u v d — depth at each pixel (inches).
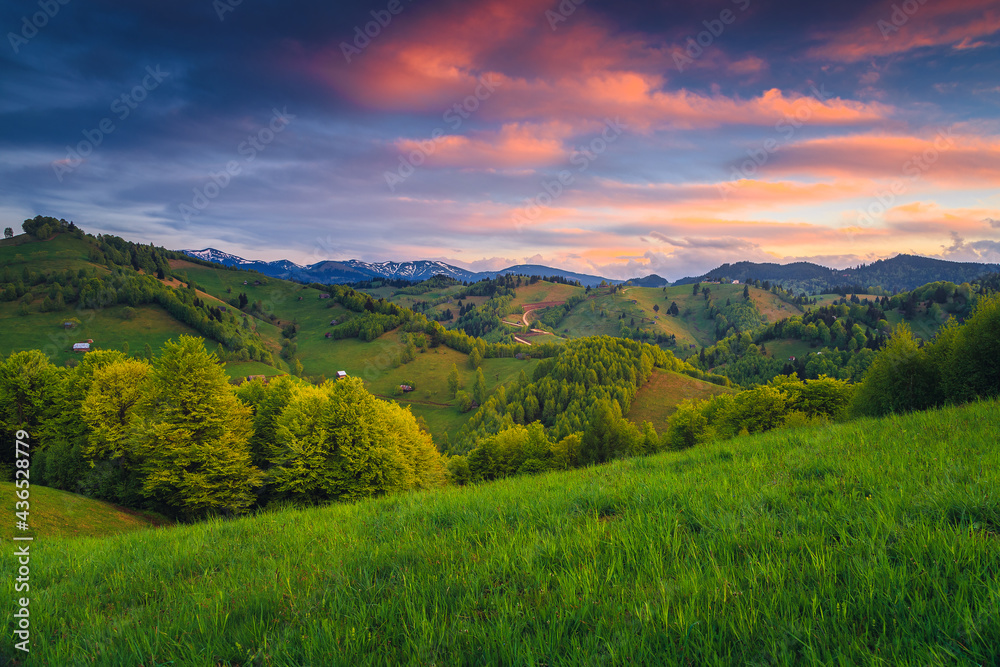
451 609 134.1
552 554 169.2
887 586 114.3
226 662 117.7
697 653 99.8
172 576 215.2
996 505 155.7
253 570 202.1
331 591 156.0
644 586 134.1
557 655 103.7
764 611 109.9
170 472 1334.9
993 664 85.8
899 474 217.5
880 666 89.2
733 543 159.2
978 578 111.4
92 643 134.6
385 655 111.6
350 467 1365.7
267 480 1453.0
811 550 141.6
